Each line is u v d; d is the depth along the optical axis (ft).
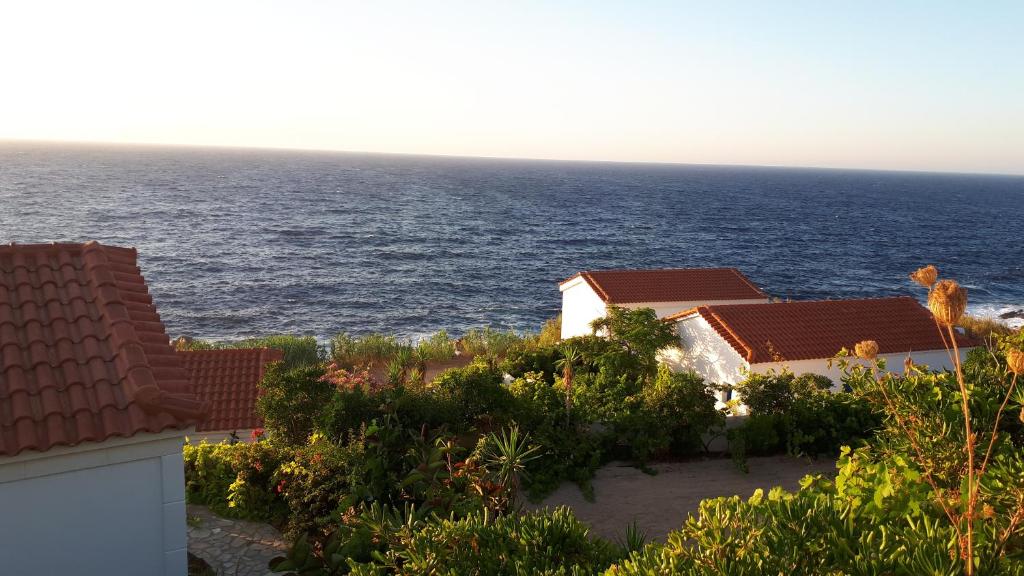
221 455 47.06
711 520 19.17
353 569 24.35
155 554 31.40
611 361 87.81
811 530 18.57
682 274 118.73
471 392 54.65
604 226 417.90
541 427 54.39
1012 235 431.84
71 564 29.94
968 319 152.46
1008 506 18.49
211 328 175.63
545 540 25.08
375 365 128.57
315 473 40.86
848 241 376.89
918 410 23.80
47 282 36.09
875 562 16.65
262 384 51.65
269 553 38.81
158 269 239.91
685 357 92.17
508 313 201.77
